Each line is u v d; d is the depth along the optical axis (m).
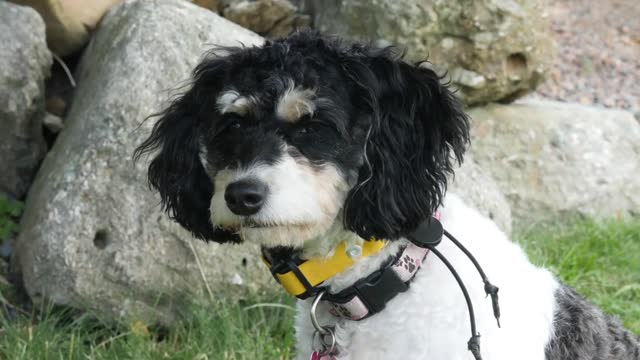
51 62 1.62
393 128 1.03
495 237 1.08
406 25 1.72
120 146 1.41
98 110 1.43
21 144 1.58
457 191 1.56
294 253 1.05
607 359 1.11
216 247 1.41
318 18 1.83
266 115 1.01
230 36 1.50
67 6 1.65
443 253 1.04
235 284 1.42
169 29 1.48
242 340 1.34
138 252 1.39
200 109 1.09
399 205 1.02
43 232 1.39
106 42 1.56
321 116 1.00
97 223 1.39
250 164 1.00
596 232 1.76
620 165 1.93
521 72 1.84
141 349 1.32
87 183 1.40
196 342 1.34
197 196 1.11
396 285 1.03
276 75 1.01
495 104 1.93
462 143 1.06
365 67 1.02
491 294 1.01
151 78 1.44
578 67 3.13
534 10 1.83
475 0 1.74
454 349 1.02
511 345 1.04
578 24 3.55
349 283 1.03
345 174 1.02
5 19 1.57
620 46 3.36
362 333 1.04
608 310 1.50
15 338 1.33
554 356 1.07
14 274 1.46
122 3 1.65
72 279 1.38
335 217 1.03
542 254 1.66
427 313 1.03
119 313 1.39
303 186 1.00
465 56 1.78
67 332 1.37
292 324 1.38
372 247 1.03
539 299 1.08
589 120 1.97
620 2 3.78
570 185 1.88
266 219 0.99
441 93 1.05
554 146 1.90
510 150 1.87
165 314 1.40
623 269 1.66
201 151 1.08
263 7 1.79
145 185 1.40
